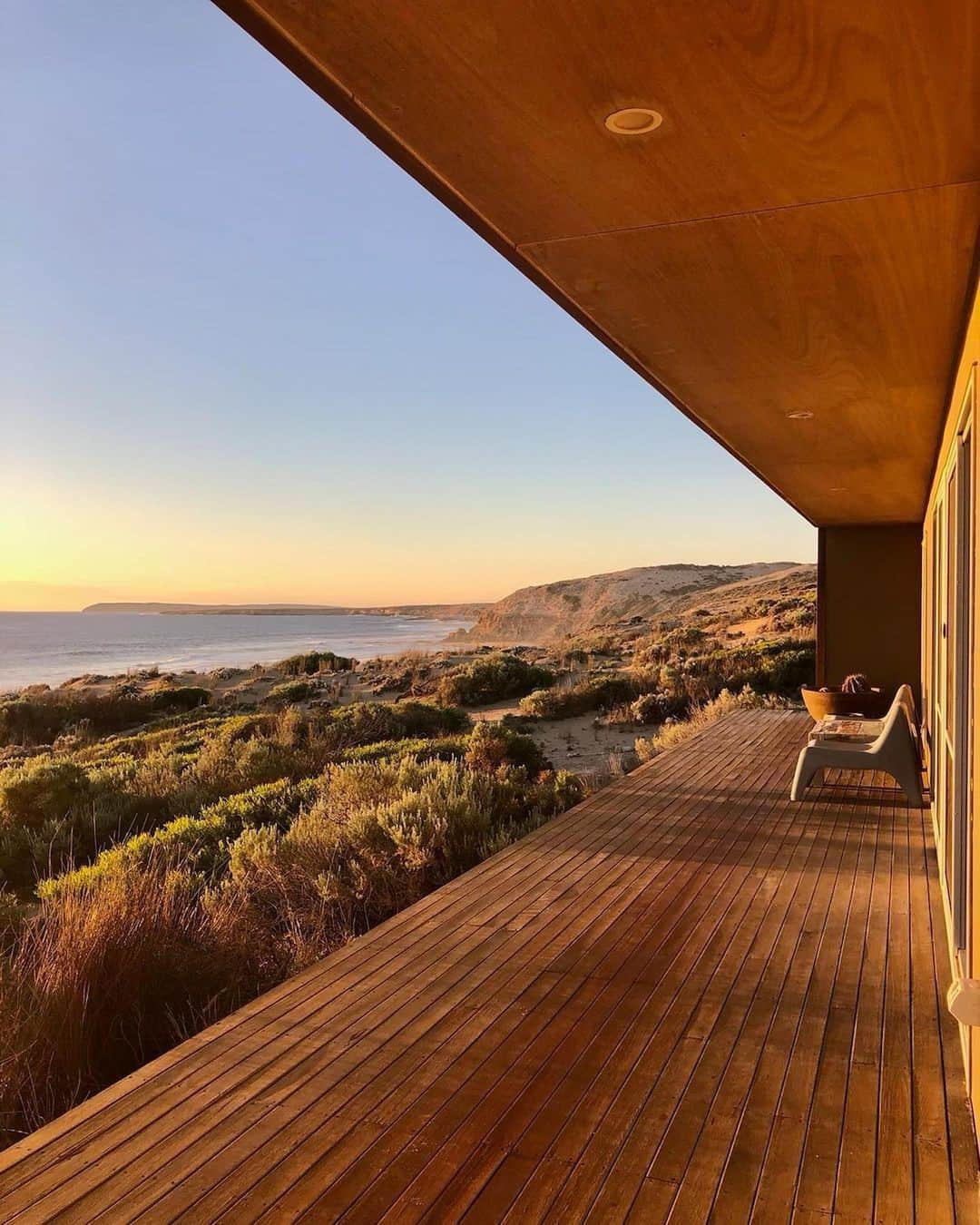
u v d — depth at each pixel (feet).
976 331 8.79
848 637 35.42
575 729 49.08
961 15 5.05
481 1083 8.57
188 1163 7.30
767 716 34.96
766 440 18.74
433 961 11.51
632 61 5.65
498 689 64.64
